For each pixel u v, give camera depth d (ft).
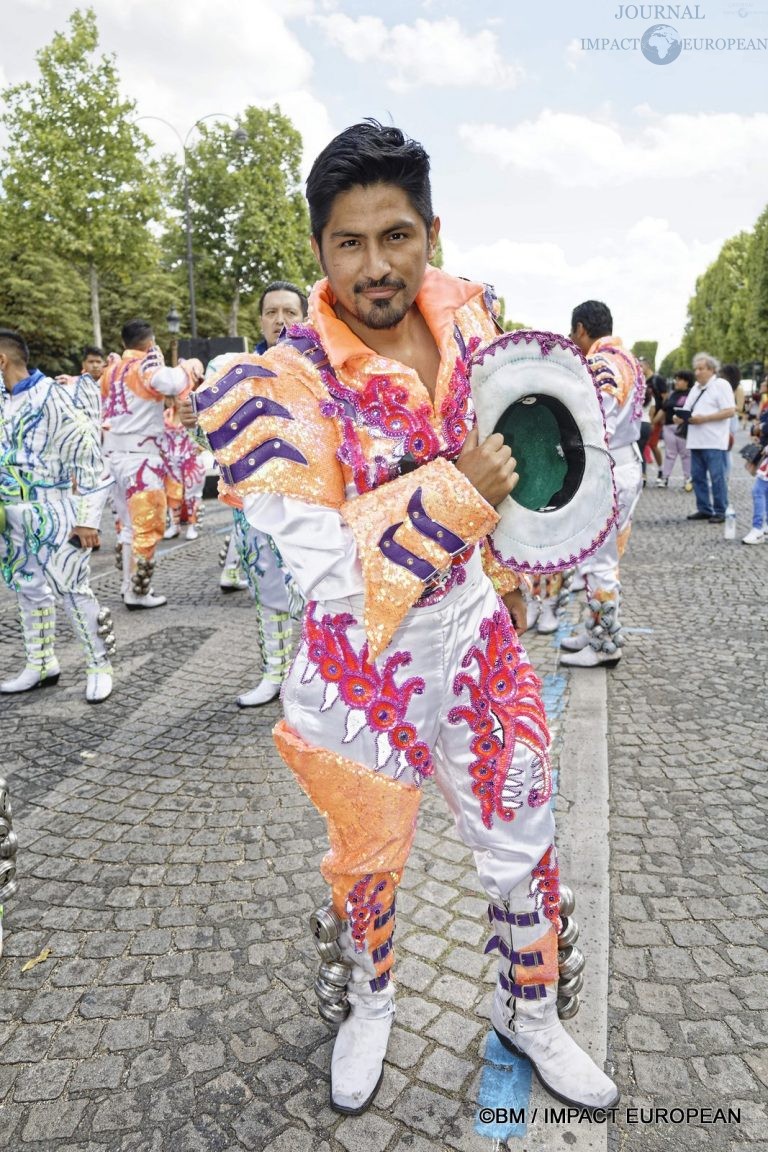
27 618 13.79
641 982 6.79
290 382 4.51
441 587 4.80
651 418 41.45
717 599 18.61
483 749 5.07
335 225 4.29
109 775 10.76
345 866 5.17
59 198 72.28
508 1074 5.86
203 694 13.67
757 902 7.79
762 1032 6.26
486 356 4.66
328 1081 5.90
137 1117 5.68
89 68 72.08
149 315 115.24
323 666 4.89
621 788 9.98
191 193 98.22
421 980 6.82
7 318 95.91
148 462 18.44
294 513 4.39
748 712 12.14
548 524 4.84
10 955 7.36
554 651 15.03
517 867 5.16
